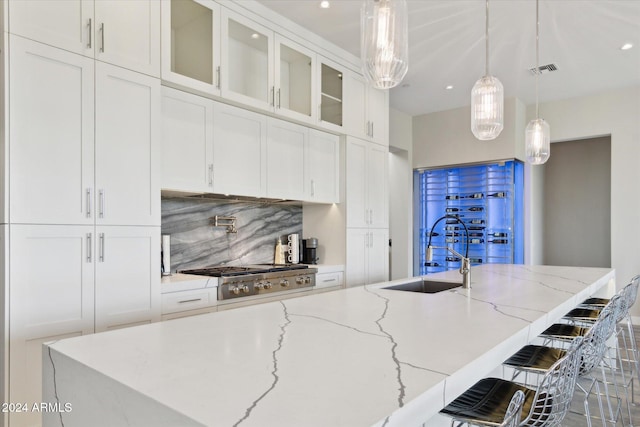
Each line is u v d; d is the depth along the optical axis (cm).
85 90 240
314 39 399
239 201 395
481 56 431
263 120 362
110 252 248
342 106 430
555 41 397
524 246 604
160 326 163
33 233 217
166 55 282
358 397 96
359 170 448
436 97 568
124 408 102
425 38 390
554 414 143
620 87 529
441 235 645
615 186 539
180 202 357
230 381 105
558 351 226
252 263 415
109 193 249
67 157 231
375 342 142
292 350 132
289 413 87
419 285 316
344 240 430
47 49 225
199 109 314
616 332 293
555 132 584
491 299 228
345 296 237
